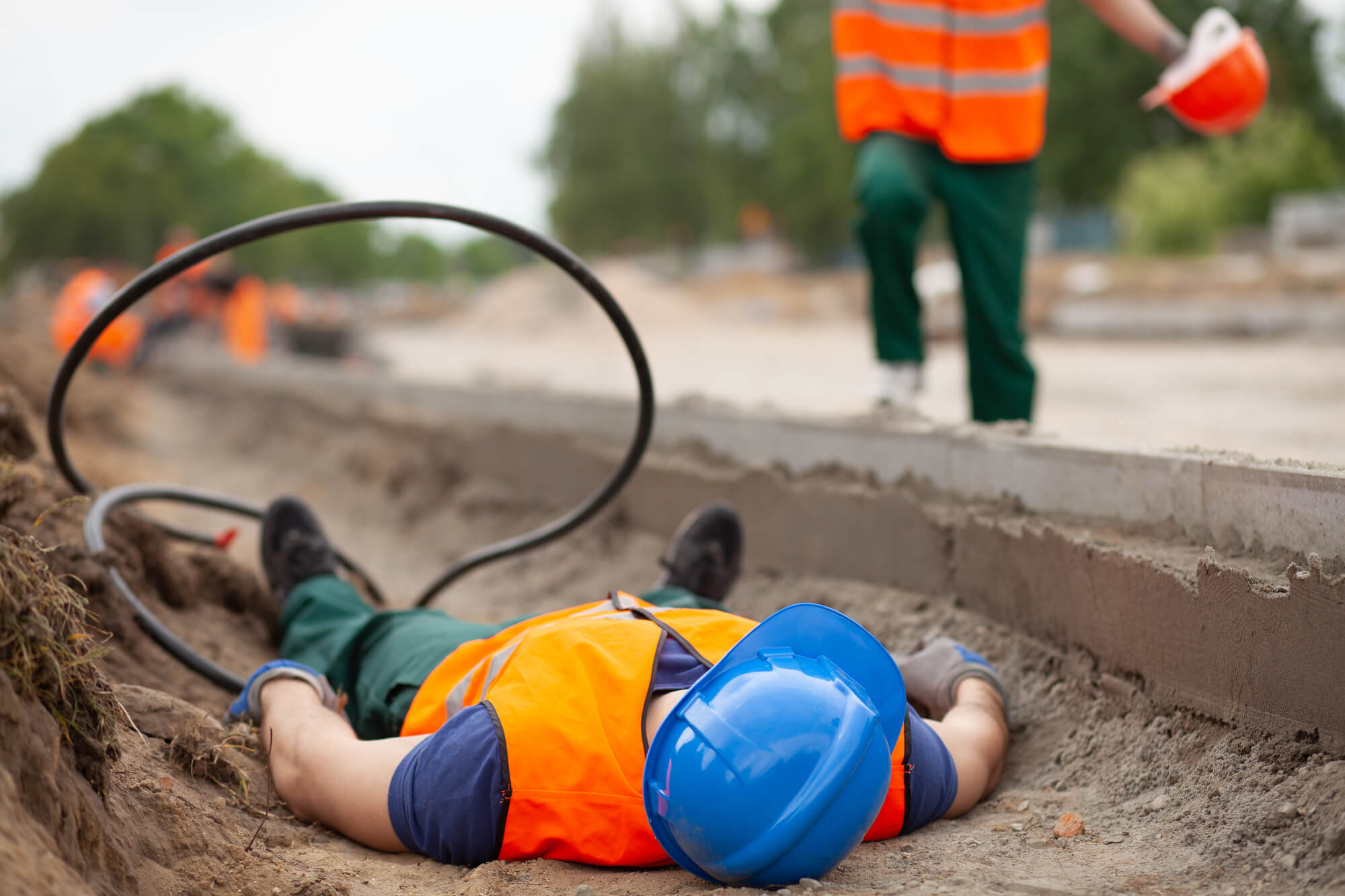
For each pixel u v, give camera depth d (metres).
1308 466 2.17
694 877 1.76
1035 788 2.30
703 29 54.69
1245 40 3.81
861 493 3.44
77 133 75.94
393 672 2.43
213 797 1.99
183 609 3.25
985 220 3.86
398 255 128.12
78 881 1.32
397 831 1.91
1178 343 12.77
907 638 3.03
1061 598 2.57
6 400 3.40
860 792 1.57
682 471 4.35
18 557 1.61
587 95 54.03
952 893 1.68
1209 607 2.08
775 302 31.02
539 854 1.83
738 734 1.55
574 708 1.80
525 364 17.00
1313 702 1.84
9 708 1.39
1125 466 2.56
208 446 10.04
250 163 80.62
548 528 3.49
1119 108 33.12
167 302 15.61
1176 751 2.11
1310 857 1.63
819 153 40.62
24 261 71.12
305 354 14.95
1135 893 1.67
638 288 32.62
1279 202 22.50
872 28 3.78
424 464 6.67
